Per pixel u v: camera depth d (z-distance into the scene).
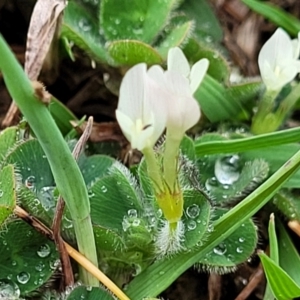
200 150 0.05
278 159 0.05
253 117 0.05
